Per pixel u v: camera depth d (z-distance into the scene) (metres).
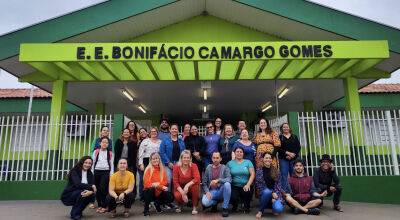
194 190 5.44
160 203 5.53
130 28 8.62
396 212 5.88
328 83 10.48
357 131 7.74
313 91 11.53
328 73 8.58
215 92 11.66
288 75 8.59
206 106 14.11
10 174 7.84
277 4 8.01
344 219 5.19
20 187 7.37
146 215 5.33
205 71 8.70
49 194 7.37
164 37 9.12
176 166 5.56
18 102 13.10
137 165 6.75
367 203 6.96
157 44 6.88
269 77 8.59
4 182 7.36
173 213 5.52
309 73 8.56
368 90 13.16
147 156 6.31
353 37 7.86
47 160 7.62
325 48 6.89
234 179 5.48
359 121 7.61
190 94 11.95
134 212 5.67
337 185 5.82
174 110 15.05
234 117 17.02
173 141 6.17
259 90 11.36
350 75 8.52
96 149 6.06
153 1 8.05
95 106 13.83
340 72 8.12
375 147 7.90
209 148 6.52
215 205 5.54
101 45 6.85
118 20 7.97
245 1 7.97
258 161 5.87
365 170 7.31
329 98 12.64
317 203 5.46
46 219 5.23
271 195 5.17
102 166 5.84
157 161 5.48
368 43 6.94
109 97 12.29
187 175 5.52
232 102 13.30
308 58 6.87
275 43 6.91
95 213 5.63
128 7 8.04
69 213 5.77
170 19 8.90
